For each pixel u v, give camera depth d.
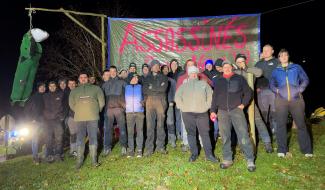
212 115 6.30
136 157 7.38
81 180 6.28
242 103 6.13
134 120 7.52
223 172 6.07
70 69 21.44
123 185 5.85
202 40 9.49
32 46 8.41
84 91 7.06
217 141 8.09
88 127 7.07
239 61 7.07
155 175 6.18
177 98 6.64
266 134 6.99
